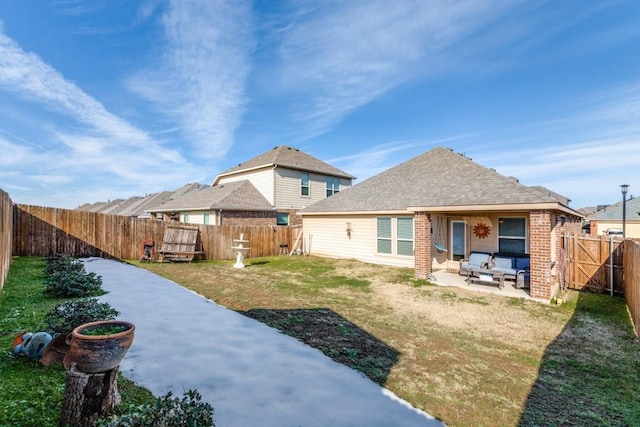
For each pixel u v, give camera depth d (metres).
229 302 7.65
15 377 3.32
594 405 3.90
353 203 15.85
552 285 9.88
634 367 4.98
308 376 4.11
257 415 3.21
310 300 8.16
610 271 9.52
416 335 6.02
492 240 11.95
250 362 4.39
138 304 6.82
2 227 7.04
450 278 11.05
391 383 4.14
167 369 4.00
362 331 6.07
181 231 15.20
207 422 2.41
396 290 9.58
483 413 3.61
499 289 9.61
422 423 3.32
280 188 22.48
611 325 6.87
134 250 14.74
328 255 17.08
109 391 2.72
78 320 4.19
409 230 13.45
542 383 4.41
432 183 13.68
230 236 16.92
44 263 10.62
